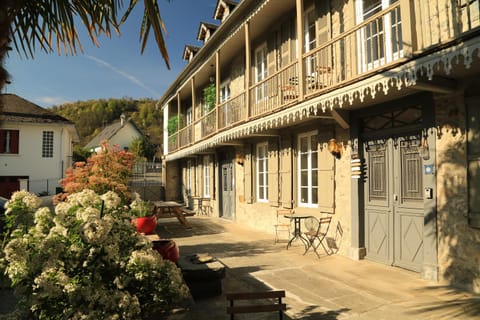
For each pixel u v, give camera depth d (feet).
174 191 62.75
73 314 7.53
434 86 14.24
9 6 6.57
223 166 42.57
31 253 8.10
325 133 22.97
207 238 29.17
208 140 36.78
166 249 14.12
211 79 44.70
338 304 13.60
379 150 19.54
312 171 25.53
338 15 22.39
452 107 15.20
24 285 7.77
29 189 71.72
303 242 24.30
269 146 30.42
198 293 14.23
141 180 64.23
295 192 27.09
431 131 16.05
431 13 15.31
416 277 16.56
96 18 10.19
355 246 20.43
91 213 8.57
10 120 69.56
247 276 17.60
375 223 19.71
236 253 23.02
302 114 20.62
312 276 17.38
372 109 19.36
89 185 28.63
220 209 43.01
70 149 87.56
